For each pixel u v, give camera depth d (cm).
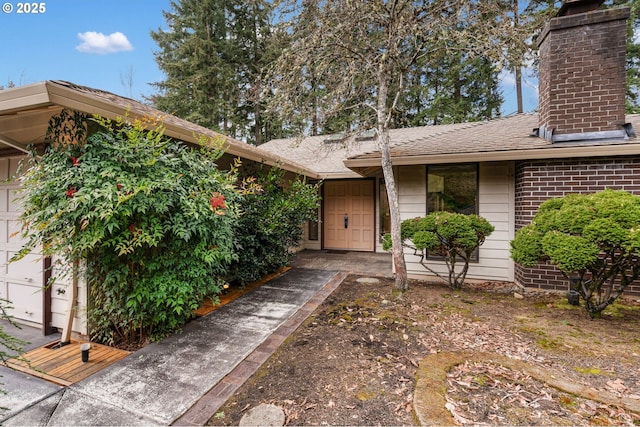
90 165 285
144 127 321
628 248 311
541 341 320
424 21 476
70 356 309
